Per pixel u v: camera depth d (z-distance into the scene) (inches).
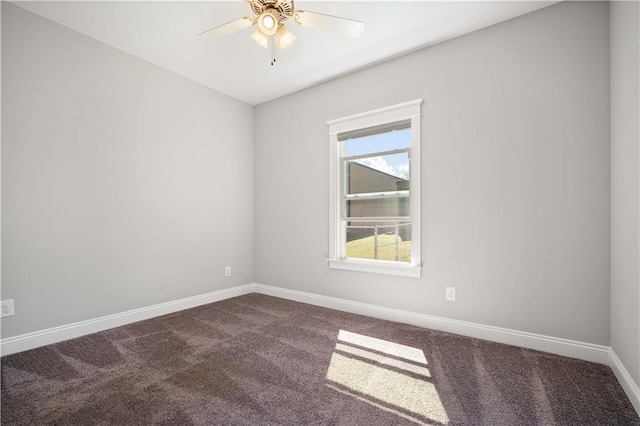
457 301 100.0
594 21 79.8
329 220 131.4
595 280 79.4
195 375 73.9
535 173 87.3
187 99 130.6
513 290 90.7
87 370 76.2
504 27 92.2
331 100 131.4
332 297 130.6
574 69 82.2
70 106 96.8
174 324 109.7
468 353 85.1
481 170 95.8
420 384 69.6
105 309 104.7
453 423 56.3
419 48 107.1
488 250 94.7
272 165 152.6
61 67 94.9
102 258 104.1
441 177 103.0
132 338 96.7
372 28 95.5
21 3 84.7
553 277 84.8
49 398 64.1
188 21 93.0
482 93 95.7
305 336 98.4
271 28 71.9
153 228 118.6
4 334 84.1
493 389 67.4
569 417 57.7
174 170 125.8
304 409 60.7
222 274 144.5
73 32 97.3
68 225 96.3
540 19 86.7
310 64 118.6
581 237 81.2
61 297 94.7
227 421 57.0
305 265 139.8
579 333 81.4
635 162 61.6
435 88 104.5
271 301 140.9
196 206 133.8
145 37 101.5
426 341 93.7
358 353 85.7
